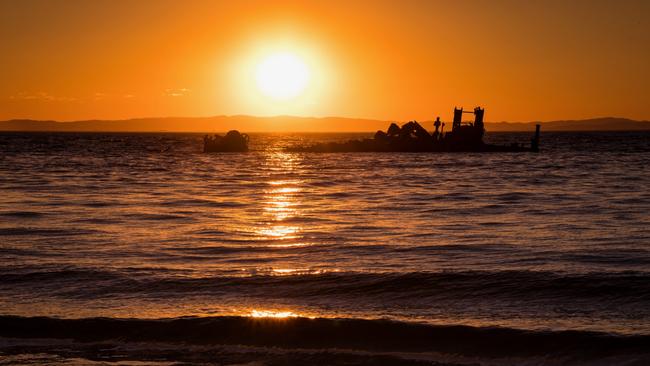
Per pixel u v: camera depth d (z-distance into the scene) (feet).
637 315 97.35
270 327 93.45
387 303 105.19
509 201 254.27
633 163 538.06
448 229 179.22
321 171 480.64
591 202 245.65
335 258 139.44
